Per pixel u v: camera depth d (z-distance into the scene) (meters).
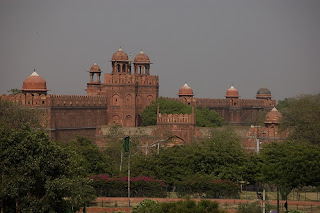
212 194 192.75
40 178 147.38
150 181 192.75
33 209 145.00
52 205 146.62
